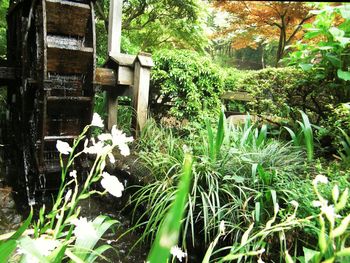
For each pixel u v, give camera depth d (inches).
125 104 209.5
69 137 147.8
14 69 157.6
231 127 120.9
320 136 122.1
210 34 368.5
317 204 26.5
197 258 90.7
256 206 77.7
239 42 370.6
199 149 111.9
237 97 192.1
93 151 31.0
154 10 280.2
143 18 296.8
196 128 148.7
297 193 77.7
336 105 127.8
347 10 124.0
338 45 124.0
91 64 144.6
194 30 283.6
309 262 50.6
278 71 141.2
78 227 28.0
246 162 96.1
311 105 141.3
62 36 145.8
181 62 165.6
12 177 159.9
